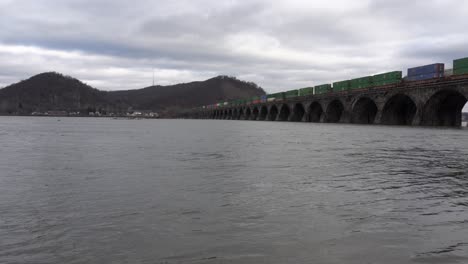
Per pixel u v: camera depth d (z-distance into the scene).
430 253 7.39
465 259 7.10
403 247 7.70
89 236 8.33
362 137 43.38
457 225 9.20
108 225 9.11
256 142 37.38
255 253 7.36
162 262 6.93
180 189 13.48
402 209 10.69
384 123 85.06
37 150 29.31
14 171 18.05
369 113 99.44
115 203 11.33
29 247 7.66
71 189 13.51
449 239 8.20
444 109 73.62
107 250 7.50
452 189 13.58
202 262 6.93
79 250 7.50
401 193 12.86
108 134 55.47
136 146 33.00
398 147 30.69
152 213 10.20
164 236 8.34
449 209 10.73
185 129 75.50
